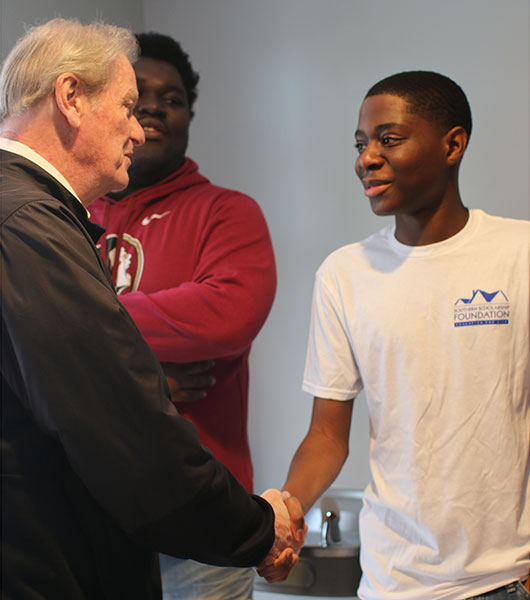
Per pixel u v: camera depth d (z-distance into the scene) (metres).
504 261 1.39
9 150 1.04
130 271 1.83
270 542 1.11
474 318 1.38
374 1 2.88
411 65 2.83
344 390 1.53
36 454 0.96
